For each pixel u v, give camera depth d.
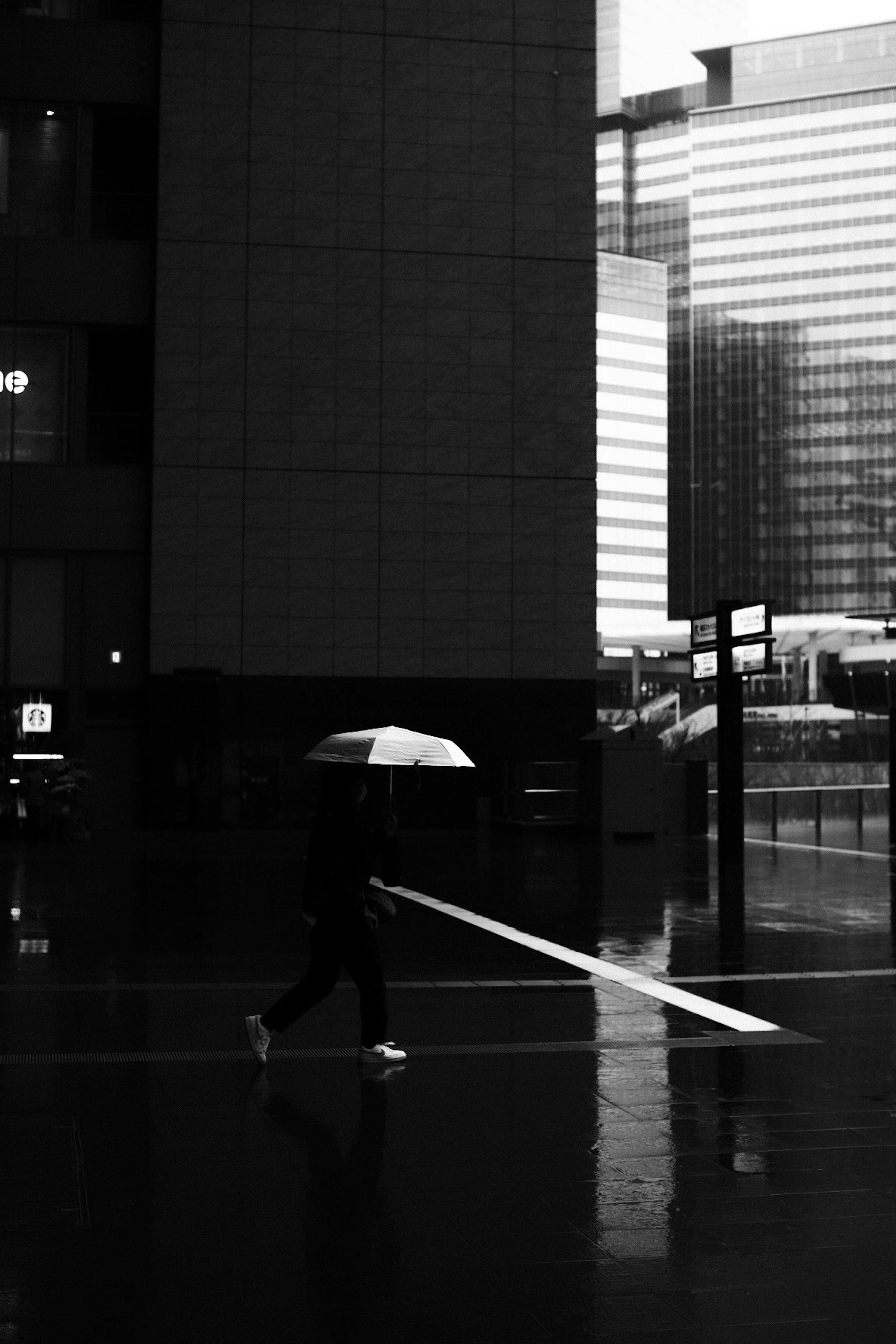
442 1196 5.92
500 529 32.75
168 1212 5.68
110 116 32.66
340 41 32.75
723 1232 5.49
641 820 29.28
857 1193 5.99
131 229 32.41
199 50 32.19
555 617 32.81
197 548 31.61
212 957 12.92
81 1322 4.59
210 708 31.23
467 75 33.22
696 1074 8.29
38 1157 6.46
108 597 31.73
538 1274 5.04
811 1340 4.50
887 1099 7.70
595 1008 10.55
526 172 33.31
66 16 32.62
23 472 31.41
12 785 28.98
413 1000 10.88
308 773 31.64
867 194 197.50
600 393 188.12
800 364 199.12
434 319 32.81
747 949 13.68
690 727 92.75
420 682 32.28
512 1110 7.43
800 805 34.25
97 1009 10.33
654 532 191.12
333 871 8.49
